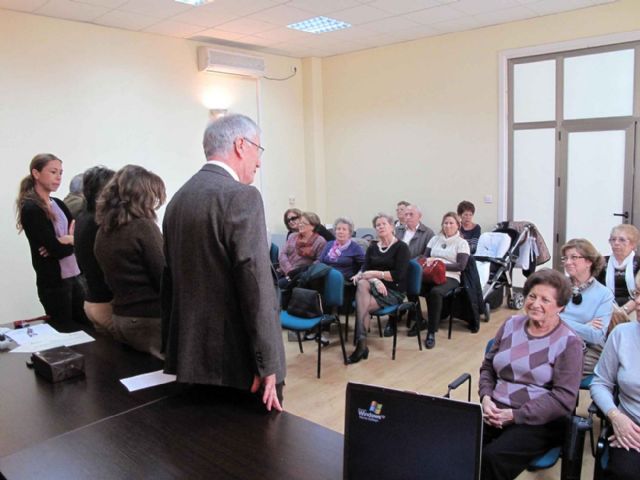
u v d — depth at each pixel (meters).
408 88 6.67
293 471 1.20
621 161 5.34
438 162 6.54
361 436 1.24
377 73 6.94
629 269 3.30
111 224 1.86
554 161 5.76
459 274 4.61
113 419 1.46
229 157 1.51
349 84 7.25
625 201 5.36
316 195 7.63
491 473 1.91
